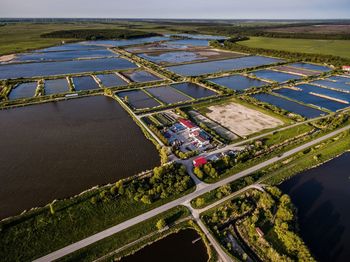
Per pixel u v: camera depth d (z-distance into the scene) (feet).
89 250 168.25
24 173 237.45
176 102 406.00
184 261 164.55
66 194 212.84
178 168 238.48
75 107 383.86
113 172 239.91
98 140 293.23
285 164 254.06
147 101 408.05
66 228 181.88
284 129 319.47
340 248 173.88
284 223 180.45
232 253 167.63
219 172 239.30
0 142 285.84
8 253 165.48
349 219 197.06
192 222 187.93
